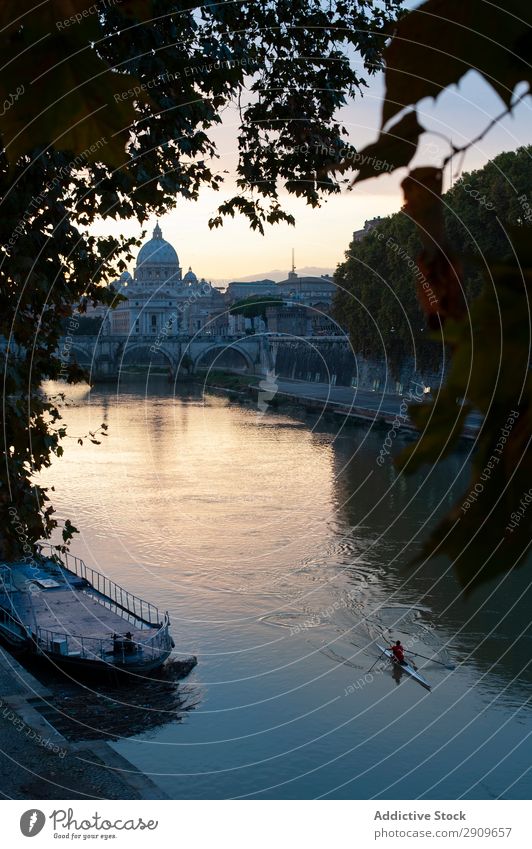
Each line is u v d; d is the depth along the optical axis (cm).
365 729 2561
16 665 2480
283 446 7275
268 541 4262
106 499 5106
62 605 3400
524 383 94
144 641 3019
